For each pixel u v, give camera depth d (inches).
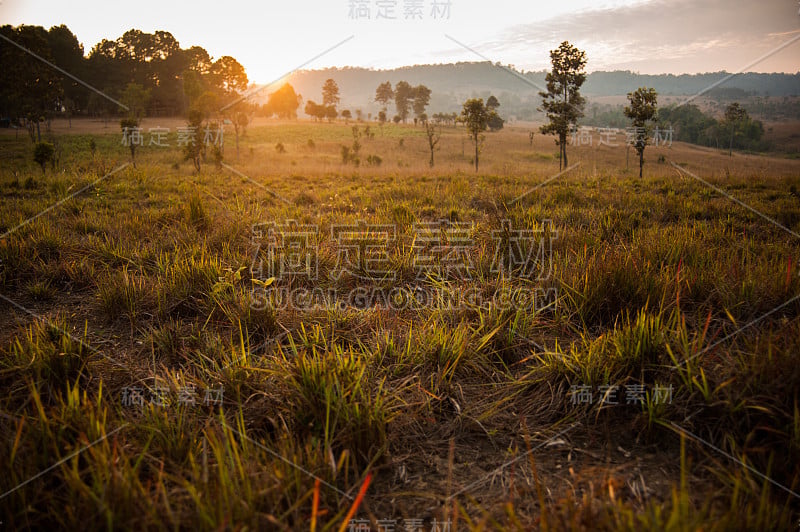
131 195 412.5
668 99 7529.5
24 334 127.9
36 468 74.7
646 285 136.9
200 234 236.8
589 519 60.2
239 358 110.7
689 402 89.8
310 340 125.0
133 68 4165.8
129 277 166.7
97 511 65.2
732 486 71.6
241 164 1107.3
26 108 1581.0
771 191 410.9
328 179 666.2
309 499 71.3
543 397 103.7
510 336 123.8
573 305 140.6
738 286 133.5
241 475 69.7
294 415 88.3
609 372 97.9
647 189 464.1
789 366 85.2
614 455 84.3
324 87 4682.6
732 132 3129.9
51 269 179.9
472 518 71.2
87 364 110.7
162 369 115.6
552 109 1231.5
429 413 97.4
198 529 62.4
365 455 83.4
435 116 4630.9
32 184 446.0
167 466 78.7
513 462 84.2
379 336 125.7
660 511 61.1
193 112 1038.4
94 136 1903.3
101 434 79.6
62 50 3636.8
